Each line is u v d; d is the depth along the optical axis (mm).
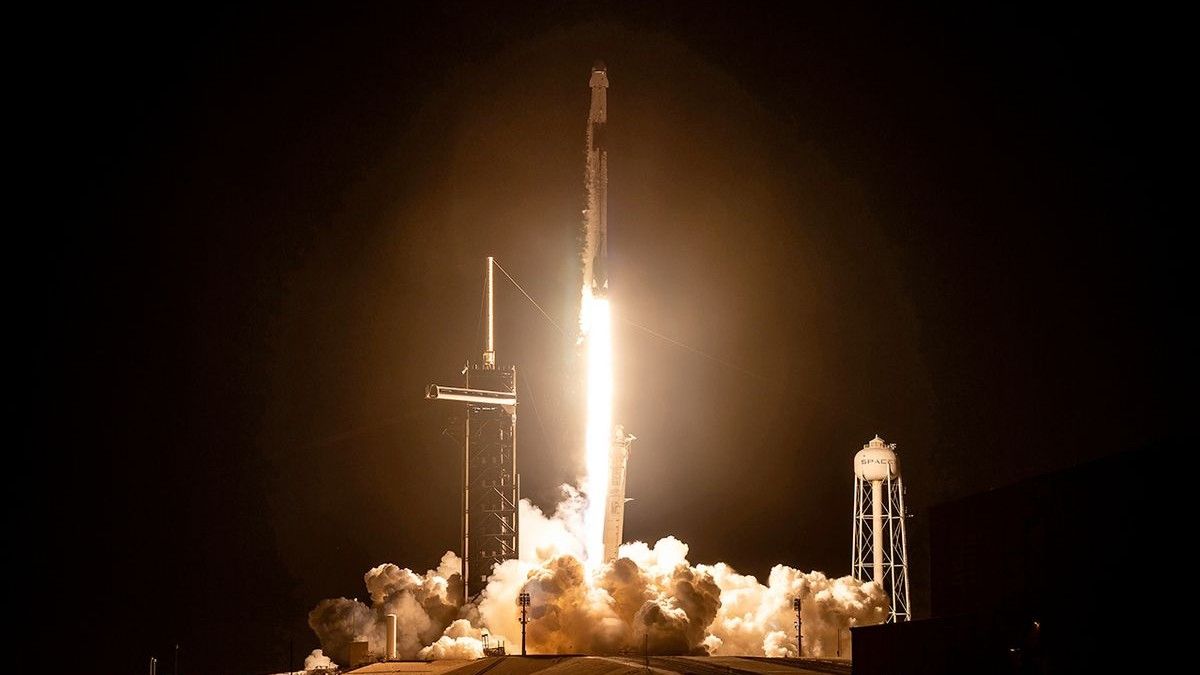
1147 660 107750
